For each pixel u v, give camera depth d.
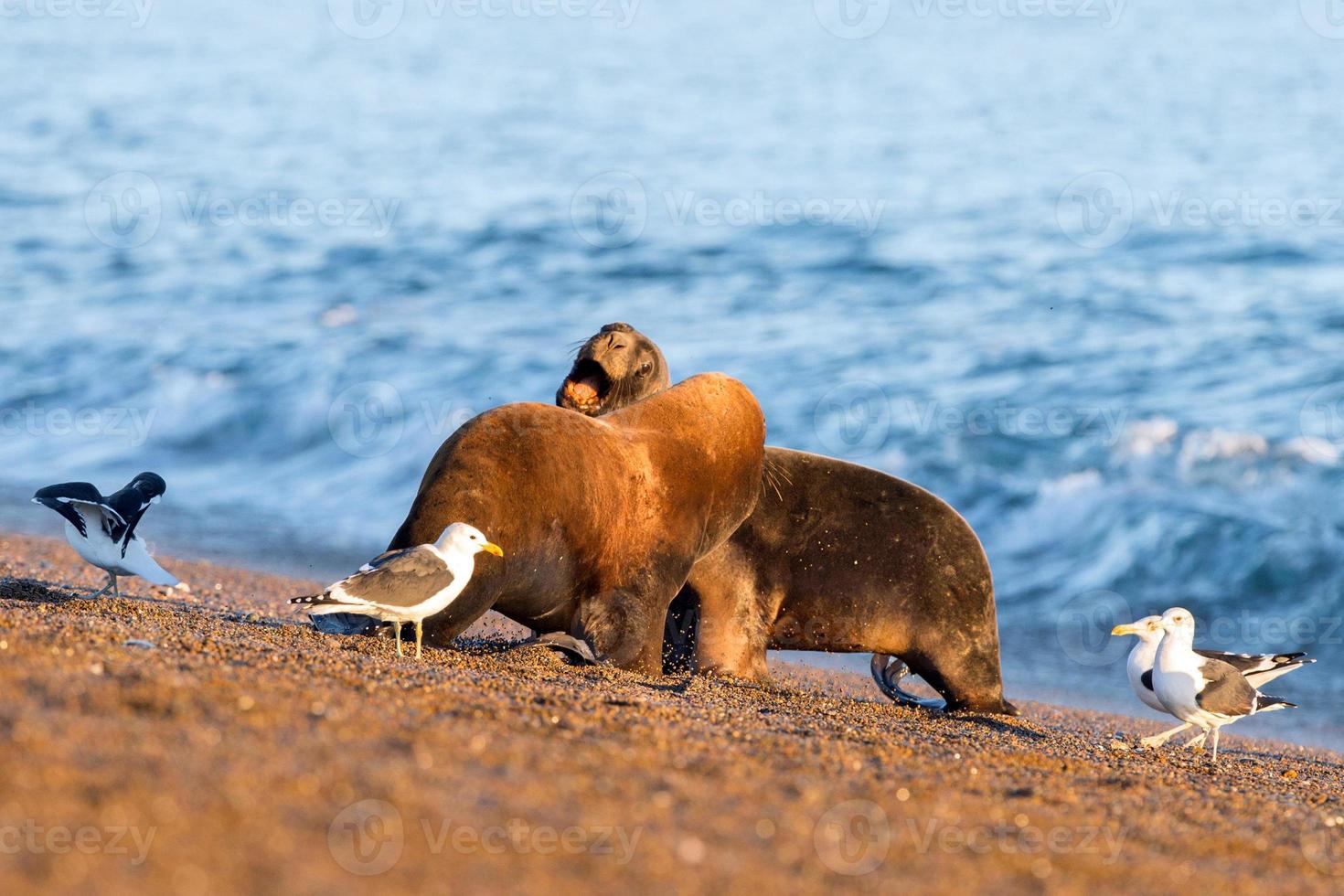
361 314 78.88
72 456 61.81
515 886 10.55
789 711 22.78
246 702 14.94
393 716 15.62
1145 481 53.00
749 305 78.81
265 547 48.44
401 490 56.81
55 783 11.20
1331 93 134.12
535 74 164.62
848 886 11.69
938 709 29.47
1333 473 51.69
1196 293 76.44
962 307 76.25
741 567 29.17
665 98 146.25
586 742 15.84
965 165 110.31
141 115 143.25
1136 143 116.25
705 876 11.39
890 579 29.17
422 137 129.75
